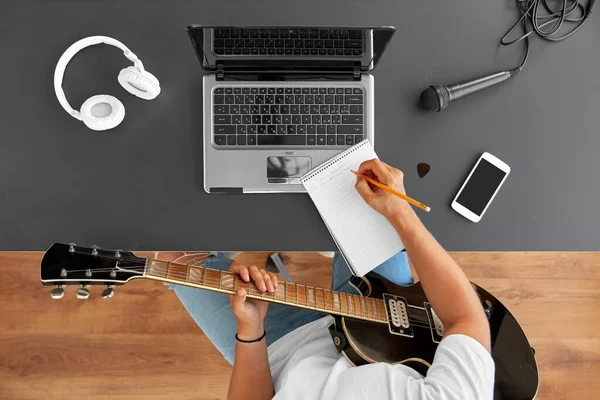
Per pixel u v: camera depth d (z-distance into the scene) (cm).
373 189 100
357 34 99
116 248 103
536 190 106
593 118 108
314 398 91
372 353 102
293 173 103
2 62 103
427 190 106
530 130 108
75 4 104
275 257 160
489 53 108
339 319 104
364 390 84
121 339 162
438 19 108
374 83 107
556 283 170
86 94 104
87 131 103
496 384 107
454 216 106
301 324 121
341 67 102
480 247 106
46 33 104
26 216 102
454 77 108
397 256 120
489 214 106
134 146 104
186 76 105
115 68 104
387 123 107
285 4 107
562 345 167
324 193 103
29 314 161
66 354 161
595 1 109
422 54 108
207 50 99
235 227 104
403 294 110
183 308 164
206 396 162
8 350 160
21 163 102
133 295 163
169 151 104
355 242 103
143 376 162
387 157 106
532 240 106
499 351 110
